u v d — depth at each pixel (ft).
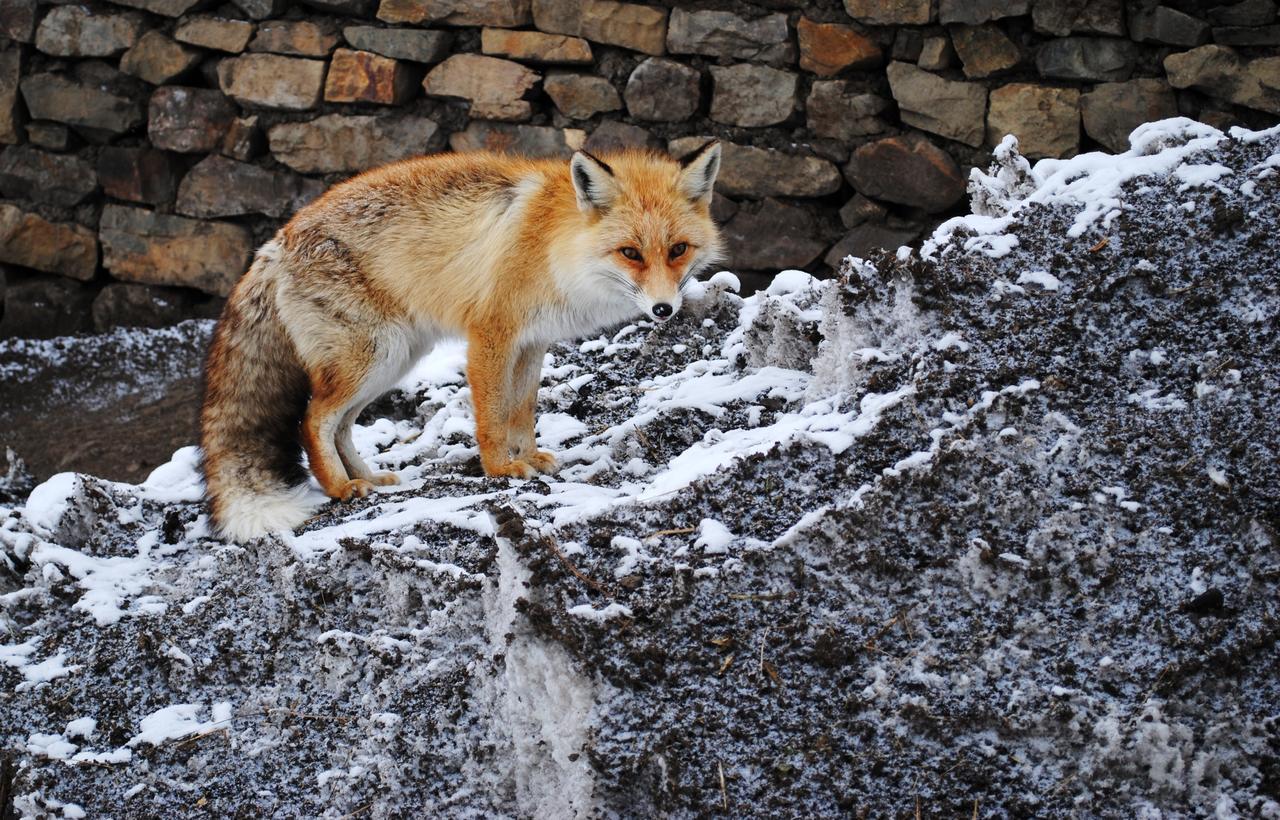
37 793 17.24
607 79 44.55
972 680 14.96
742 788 14.46
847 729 14.76
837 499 16.74
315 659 18.15
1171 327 17.43
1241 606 14.99
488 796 15.98
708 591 15.71
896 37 40.78
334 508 21.71
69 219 50.67
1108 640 15.05
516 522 15.70
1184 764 14.06
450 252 22.40
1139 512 15.79
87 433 42.93
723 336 27.40
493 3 44.78
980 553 15.52
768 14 42.24
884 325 18.99
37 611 20.43
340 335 22.29
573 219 22.16
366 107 47.24
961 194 40.55
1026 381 17.04
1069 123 38.83
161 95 48.73
